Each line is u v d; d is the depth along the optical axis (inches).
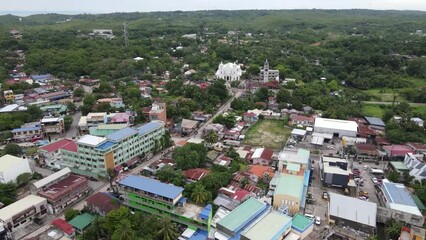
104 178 4579.2
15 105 7145.7
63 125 6284.5
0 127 6003.9
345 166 4692.4
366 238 3415.4
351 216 3602.4
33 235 3449.8
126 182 3786.9
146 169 4694.9
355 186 4335.6
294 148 5457.7
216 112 7470.5
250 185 4301.2
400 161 5157.5
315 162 5167.3
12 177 4367.6
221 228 3289.9
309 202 4099.4
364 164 5137.8
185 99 7711.6
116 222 3316.9
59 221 3543.3
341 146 5762.8
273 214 3444.9
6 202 3885.3
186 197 3841.0
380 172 4751.5
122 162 4884.4
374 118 6801.2
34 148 5556.1
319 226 3641.7
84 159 4667.8
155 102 7401.6
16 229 3508.9
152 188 3666.3
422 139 5644.7
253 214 3447.3
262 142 5925.2
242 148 5595.5
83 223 3501.5
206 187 4062.5
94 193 4229.8
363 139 5757.9
